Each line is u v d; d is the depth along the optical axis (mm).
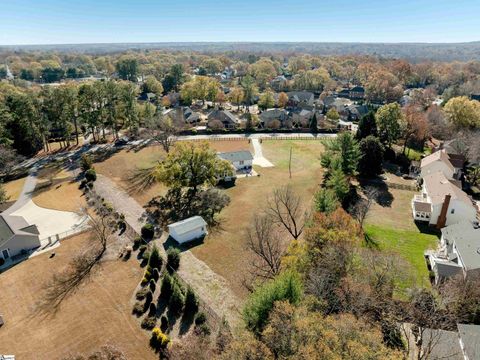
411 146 85250
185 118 113812
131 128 93188
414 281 37531
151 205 57500
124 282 38469
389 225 52156
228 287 38156
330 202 44094
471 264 37094
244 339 21891
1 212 55219
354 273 32031
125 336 31266
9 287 38094
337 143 64812
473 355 26562
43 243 46469
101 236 44656
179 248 45375
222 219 53031
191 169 58969
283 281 26469
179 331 31828
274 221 49844
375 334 21109
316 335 19734
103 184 64938
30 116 78500
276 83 182875
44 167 73562
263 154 83000
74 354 29375
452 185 55062
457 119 88812
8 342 30953
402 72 177250
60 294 36844
